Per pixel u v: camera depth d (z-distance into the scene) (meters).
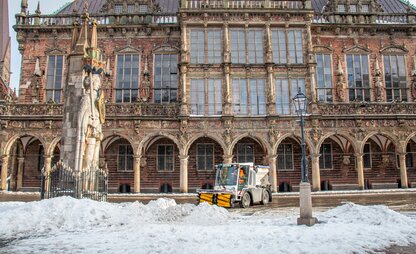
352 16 47.12
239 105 41.97
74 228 15.03
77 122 22.48
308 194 15.51
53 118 40.31
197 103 41.81
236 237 12.29
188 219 17.55
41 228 14.88
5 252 10.77
